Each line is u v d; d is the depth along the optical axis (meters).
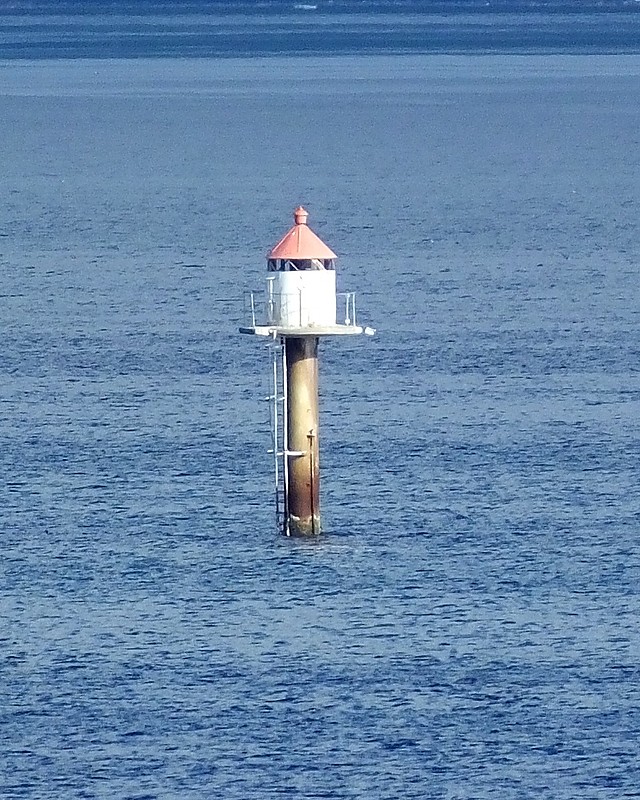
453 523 158.12
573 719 119.31
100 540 153.00
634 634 132.88
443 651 129.88
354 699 122.00
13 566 146.88
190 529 155.62
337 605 138.25
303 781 111.75
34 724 118.75
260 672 126.12
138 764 113.62
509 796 110.31
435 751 115.25
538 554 150.12
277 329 145.62
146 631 133.38
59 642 131.38
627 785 111.56
